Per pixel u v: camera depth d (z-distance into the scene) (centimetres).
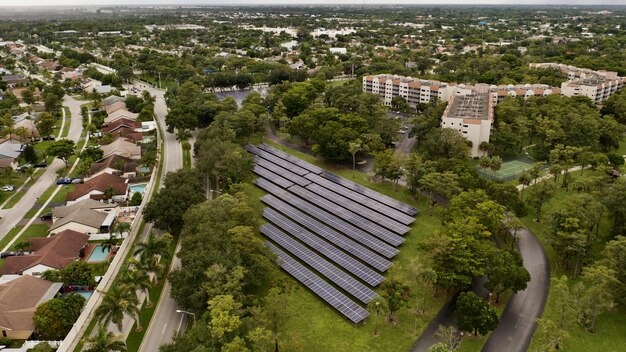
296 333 10519
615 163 19400
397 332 10544
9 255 13850
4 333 10400
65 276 12062
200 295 10156
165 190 15325
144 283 10650
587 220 12688
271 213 16225
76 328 10694
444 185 15375
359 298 11481
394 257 13475
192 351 8119
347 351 9988
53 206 17512
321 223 15600
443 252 11462
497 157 18050
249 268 11425
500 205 14075
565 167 18450
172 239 13775
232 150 18425
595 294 10119
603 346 10019
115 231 13862
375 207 16325
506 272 10969
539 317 10975
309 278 12388
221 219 12862
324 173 19700
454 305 11425
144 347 10281
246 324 9112
